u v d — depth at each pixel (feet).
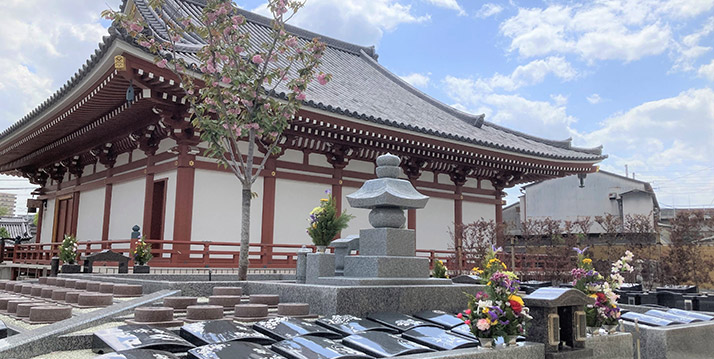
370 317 26.58
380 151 73.87
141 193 65.98
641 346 27.22
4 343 18.53
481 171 88.58
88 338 20.35
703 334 28.58
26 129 70.79
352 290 27.04
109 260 46.80
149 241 51.39
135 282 36.37
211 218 60.13
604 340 23.99
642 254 73.97
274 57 42.04
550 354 20.77
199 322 21.97
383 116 70.79
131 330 20.16
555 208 147.74
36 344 18.94
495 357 19.31
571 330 22.15
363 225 73.56
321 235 36.68
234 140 41.37
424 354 18.24
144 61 45.68
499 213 91.71
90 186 79.36
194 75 47.32
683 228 72.43
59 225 91.45
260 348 18.47
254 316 25.13
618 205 138.41
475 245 77.30
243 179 40.16
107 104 57.31
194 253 54.08
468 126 92.94
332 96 73.15
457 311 31.14
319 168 69.87
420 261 33.17
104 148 72.69
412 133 66.90
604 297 24.84
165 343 18.51
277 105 40.81
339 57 111.55
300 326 22.62
